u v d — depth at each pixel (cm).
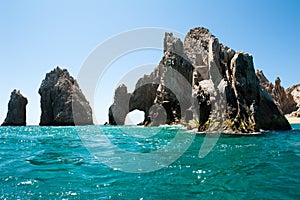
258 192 687
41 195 695
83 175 912
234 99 2598
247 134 2370
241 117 2536
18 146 1975
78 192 718
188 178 859
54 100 8712
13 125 9794
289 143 1736
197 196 676
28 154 1466
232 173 909
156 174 920
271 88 8712
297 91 9656
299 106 8588
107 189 747
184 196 679
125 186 774
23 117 10056
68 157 1322
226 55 2970
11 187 764
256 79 2875
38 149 1736
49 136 3288
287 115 7931
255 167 991
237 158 1202
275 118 2870
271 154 1287
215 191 713
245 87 2716
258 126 2591
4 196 686
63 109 8431
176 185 780
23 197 679
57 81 8962
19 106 9962
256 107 2656
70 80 9175
